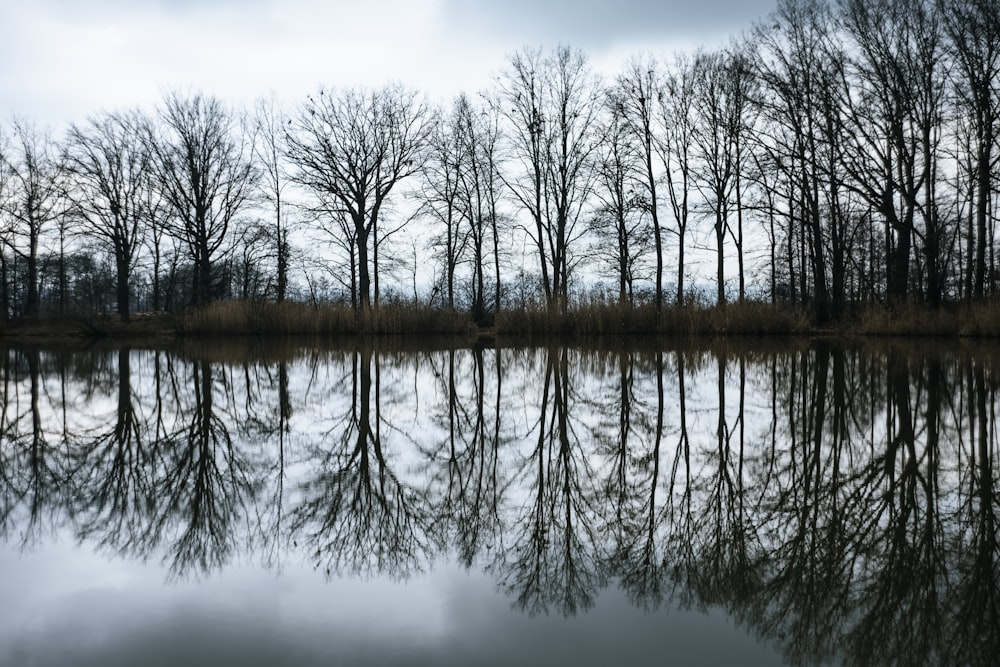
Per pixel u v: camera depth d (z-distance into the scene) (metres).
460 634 2.88
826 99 20.94
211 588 3.37
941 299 22.72
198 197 31.23
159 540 4.11
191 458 6.27
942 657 2.70
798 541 4.00
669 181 26.98
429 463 6.07
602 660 2.65
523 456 6.31
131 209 31.48
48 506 4.79
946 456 5.91
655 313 23.44
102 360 16.47
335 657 2.68
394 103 29.02
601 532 4.23
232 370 13.88
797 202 23.95
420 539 4.13
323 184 28.91
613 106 26.88
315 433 7.43
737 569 3.62
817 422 7.48
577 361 14.95
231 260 33.50
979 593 3.27
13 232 31.39
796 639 2.85
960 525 4.19
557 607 3.17
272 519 4.51
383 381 11.84
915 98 20.48
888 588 3.34
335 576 3.54
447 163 29.70
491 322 29.36
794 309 23.86
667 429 7.35
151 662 2.64
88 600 3.22
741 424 7.50
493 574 3.57
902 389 9.65
